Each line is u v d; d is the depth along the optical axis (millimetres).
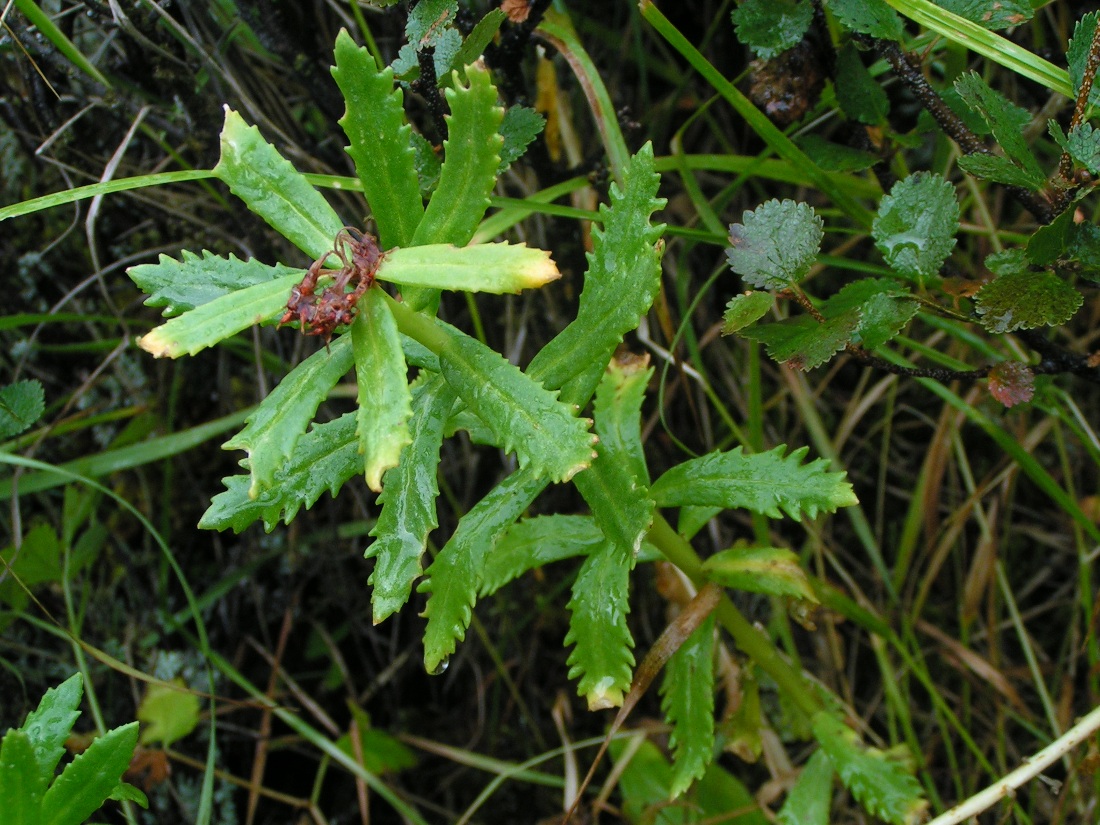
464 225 265
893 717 395
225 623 447
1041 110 368
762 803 377
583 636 303
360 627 464
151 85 375
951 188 292
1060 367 317
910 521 415
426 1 292
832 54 324
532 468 260
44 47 354
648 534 312
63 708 283
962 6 301
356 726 415
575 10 426
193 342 248
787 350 289
